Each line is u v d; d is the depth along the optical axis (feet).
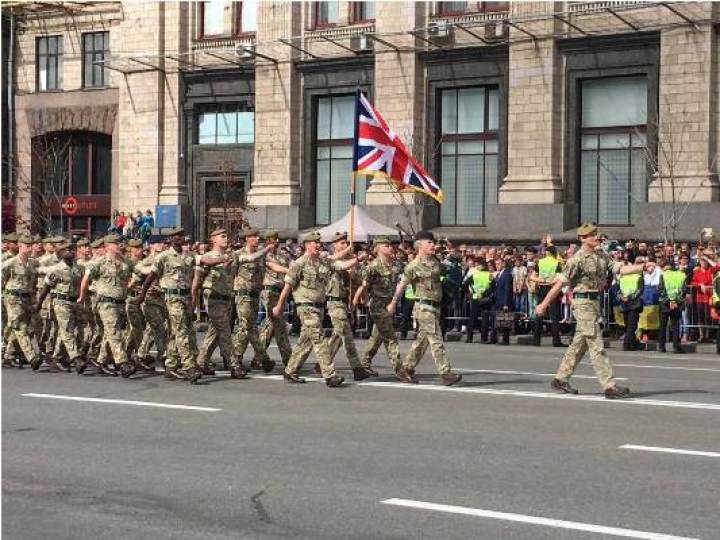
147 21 130.21
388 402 42.39
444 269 82.07
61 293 54.34
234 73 126.21
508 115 109.50
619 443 33.04
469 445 32.83
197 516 24.75
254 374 53.16
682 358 64.75
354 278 51.13
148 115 130.93
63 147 138.62
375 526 23.70
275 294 54.75
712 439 33.68
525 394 44.60
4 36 140.97
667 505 25.26
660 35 100.94
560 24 106.32
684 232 98.68
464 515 24.50
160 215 129.29
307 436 34.60
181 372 50.98
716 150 99.04
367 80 117.91
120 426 36.88
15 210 139.13
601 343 43.80
